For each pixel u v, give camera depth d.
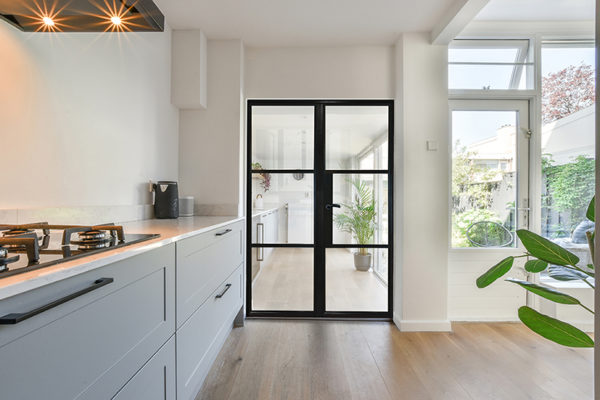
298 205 2.85
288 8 2.20
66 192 1.45
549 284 2.64
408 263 2.54
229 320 2.07
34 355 0.58
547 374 1.90
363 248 2.83
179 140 2.64
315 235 2.83
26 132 1.24
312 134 2.84
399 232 2.62
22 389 0.56
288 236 2.85
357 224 2.82
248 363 1.99
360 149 2.81
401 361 2.03
